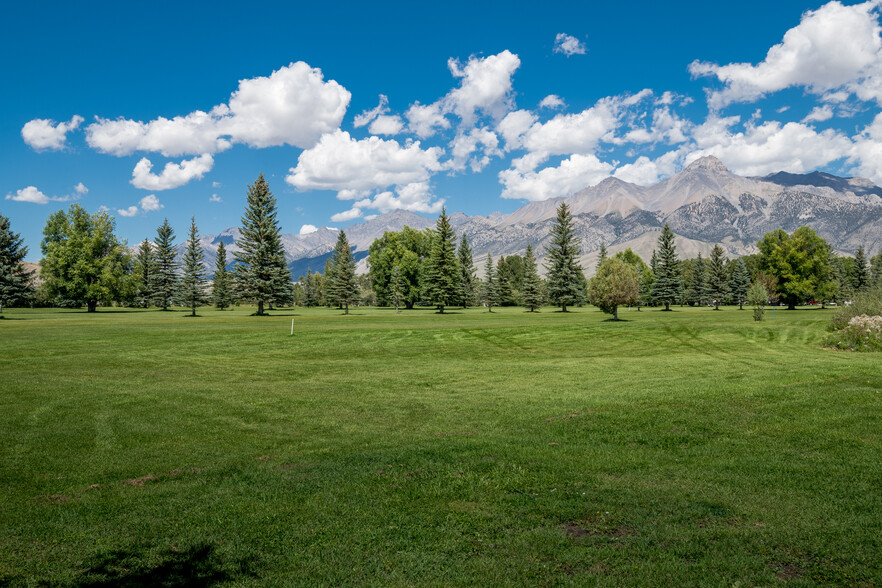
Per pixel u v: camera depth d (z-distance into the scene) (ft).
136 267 268.00
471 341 112.16
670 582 16.02
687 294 387.34
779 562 17.10
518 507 22.18
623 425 35.01
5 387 54.85
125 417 42.19
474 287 398.21
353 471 27.71
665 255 298.97
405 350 99.19
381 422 40.93
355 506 22.79
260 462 30.37
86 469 29.17
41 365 72.28
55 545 19.54
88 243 243.60
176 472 28.58
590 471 26.48
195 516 22.06
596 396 47.39
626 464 27.40
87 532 20.62
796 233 250.16
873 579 15.84
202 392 53.72
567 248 290.97
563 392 52.08
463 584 16.28
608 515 21.07
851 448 27.68
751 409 35.86
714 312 246.47
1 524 21.45
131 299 275.80
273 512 22.34
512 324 155.43
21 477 27.71
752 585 15.74
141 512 22.62
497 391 54.34
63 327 130.82
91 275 245.24
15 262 219.20
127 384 58.39
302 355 91.04
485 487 24.64
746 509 21.17
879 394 37.04
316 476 27.14
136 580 16.84
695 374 61.36
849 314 103.86
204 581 16.72
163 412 44.21
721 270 311.06
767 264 259.60
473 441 33.30
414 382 61.31
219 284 364.99
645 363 76.43
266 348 98.78
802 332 119.34
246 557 18.35
